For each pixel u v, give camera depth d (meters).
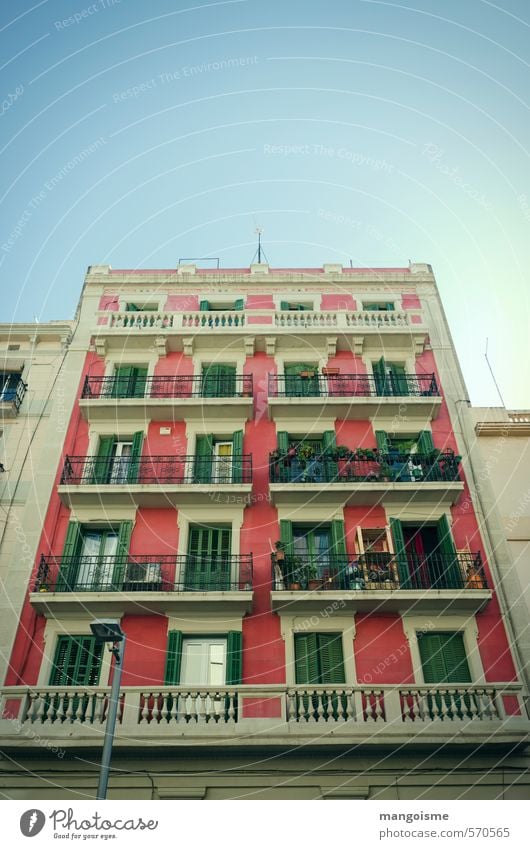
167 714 16.20
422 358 25.27
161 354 25.09
